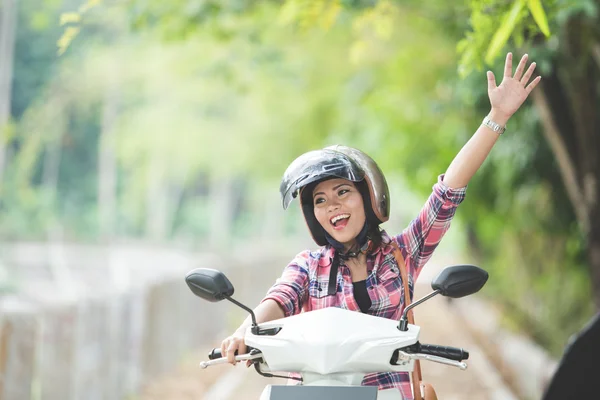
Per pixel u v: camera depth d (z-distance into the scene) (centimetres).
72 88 3092
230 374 1891
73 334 1265
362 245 609
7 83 1878
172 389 1728
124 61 2906
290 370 522
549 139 1365
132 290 1662
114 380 1518
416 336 516
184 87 3219
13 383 1072
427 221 616
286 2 1181
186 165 5019
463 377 1859
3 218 3859
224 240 5747
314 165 577
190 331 2195
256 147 4178
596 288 1352
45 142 3453
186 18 1329
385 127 2758
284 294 595
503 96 604
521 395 1803
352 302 593
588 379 707
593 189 1327
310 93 2962
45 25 1736
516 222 2200
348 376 516
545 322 2119
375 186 592
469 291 530
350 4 1150
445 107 1947
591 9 990
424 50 2077
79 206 5675
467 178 606
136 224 5994
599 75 1342
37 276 2338
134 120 3859
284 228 9262
